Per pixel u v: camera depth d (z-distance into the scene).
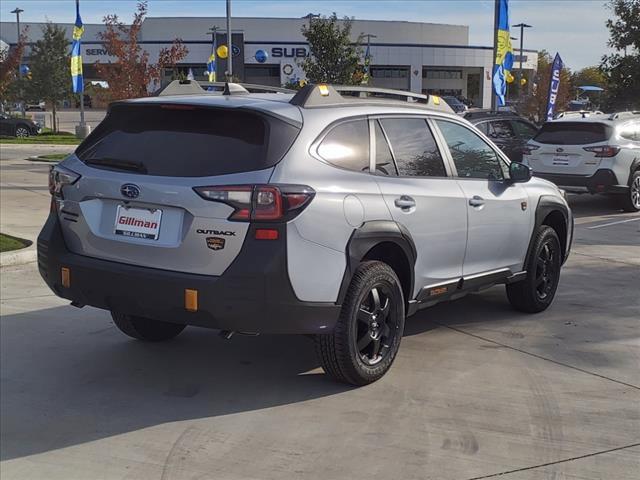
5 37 76.06
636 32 19.95
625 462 3.87
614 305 7.10
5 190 15.45
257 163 4.23
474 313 6.80
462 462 3.86
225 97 4.82
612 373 5.19
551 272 6.90
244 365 5.34
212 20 68.88
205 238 4.18
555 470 3.77
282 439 4.13
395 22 71.56
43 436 4.19
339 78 22.83
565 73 41.97
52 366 5.29
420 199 5.11
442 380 5.02
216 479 3.69
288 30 70.31
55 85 42.03
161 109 4.66
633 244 10.49
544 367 5.30
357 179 4.68
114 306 4.54
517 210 6.21
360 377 4.80
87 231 4.64
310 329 4.38
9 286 7.46
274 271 4.12
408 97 5.71
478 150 6.03
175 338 5.96
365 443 4.08
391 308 4.96
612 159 13.08
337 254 4.43
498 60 19.16
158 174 4.38
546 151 13.66
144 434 4.21
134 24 25.52
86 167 4.73
